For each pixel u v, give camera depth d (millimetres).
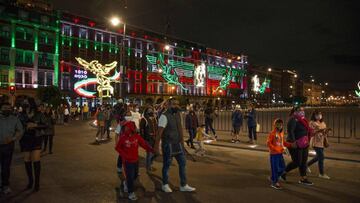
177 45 86500
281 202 6570
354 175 9141
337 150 13398
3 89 49281
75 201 6598
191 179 8477
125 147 6758
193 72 92188
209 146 14945
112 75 67188
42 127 7441
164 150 7332
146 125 9156
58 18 57469
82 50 61781
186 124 14258
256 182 8203
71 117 40219
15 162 10867
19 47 52000
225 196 6965
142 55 75875
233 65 112250
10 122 7082
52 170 9492
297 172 9430
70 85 59000
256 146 14508
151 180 8359
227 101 104250
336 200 6738
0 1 50125
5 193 7098
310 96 192250
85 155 12258
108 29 67062
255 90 122312
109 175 8852
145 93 75000
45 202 6516
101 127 16562
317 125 8859
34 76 53688
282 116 38094
